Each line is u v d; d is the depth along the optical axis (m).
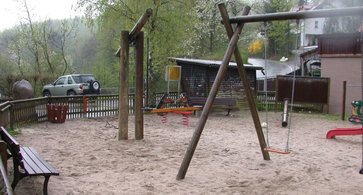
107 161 8.16
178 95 19.39
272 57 52.78
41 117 14.50
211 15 38.50
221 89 20.50
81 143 10.15
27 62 35.50
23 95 20.83
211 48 39.44
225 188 6.42
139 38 10.63
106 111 17.05
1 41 39.03
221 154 9.19
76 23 37.09
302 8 25.11
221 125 14.91
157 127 13.80
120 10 19.69
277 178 7.13
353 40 19.95
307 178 7.15
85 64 44.03
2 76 26.30
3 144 5.02
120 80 10.64
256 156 9.05
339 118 18.14
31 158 5.83
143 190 6.19
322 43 21.06
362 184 6.81
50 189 5.99
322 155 9.42
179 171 6.96
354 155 9.52
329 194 6.16
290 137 12.31
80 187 6.21
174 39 20.25
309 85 20.70
